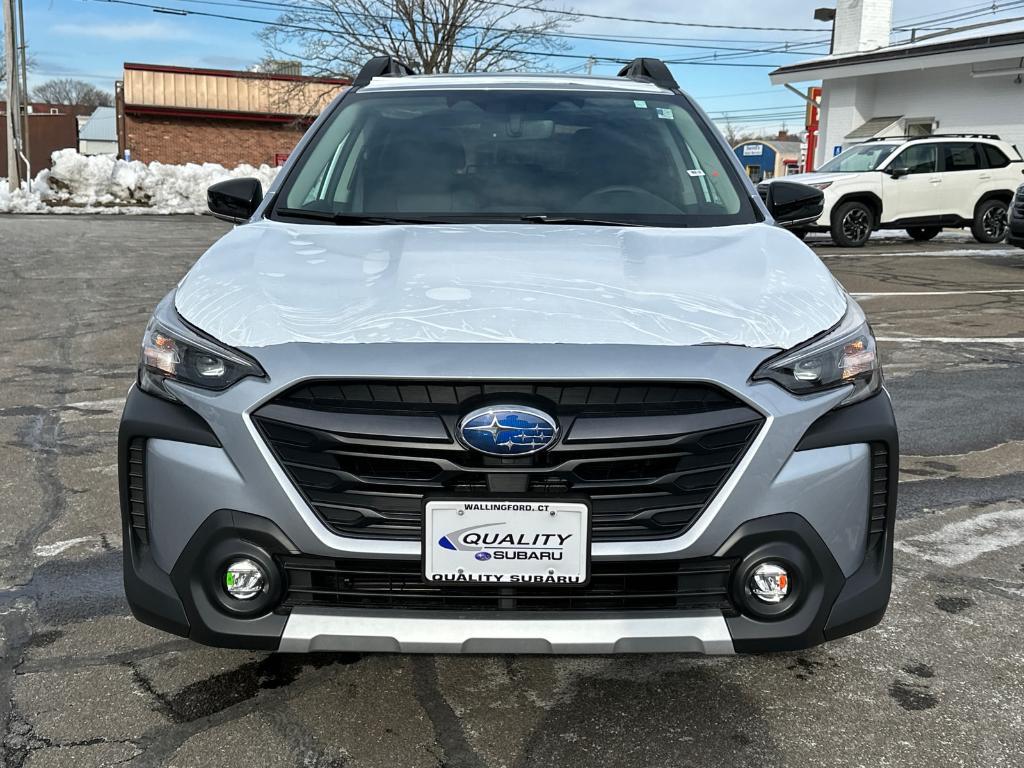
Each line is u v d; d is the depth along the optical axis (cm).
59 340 746
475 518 208
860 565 227
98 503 401
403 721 244
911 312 903
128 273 1124
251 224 298
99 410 548
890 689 262
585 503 206
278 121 3594
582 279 239
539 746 234
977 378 644
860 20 2450
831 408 219
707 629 213
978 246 1556
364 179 325
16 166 2514
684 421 208
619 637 210
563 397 208
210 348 217
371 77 397
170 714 246
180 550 218
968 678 268
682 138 349
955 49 1980
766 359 214
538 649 211
